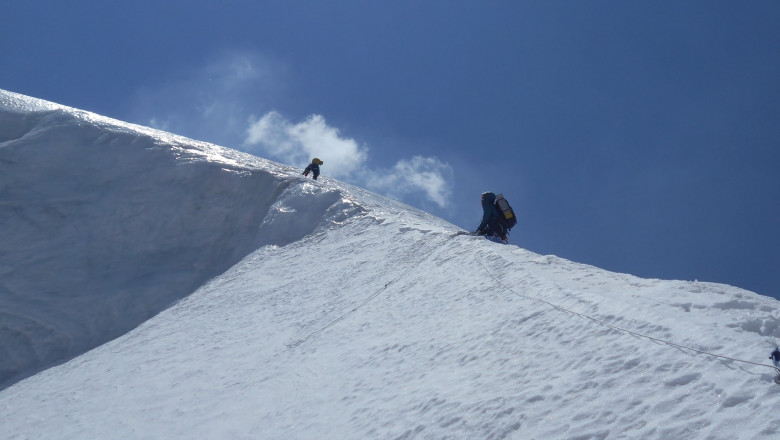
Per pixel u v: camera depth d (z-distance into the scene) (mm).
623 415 5867
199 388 13500
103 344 21656
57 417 14211
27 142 32594
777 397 5223
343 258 20984
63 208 28922
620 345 7238
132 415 12945
